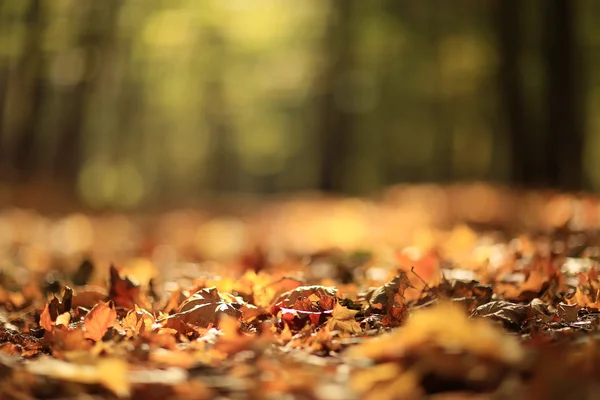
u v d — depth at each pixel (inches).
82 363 123.7
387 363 113.0
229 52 1569.9
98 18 1135.0
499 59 975.0
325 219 751.1
